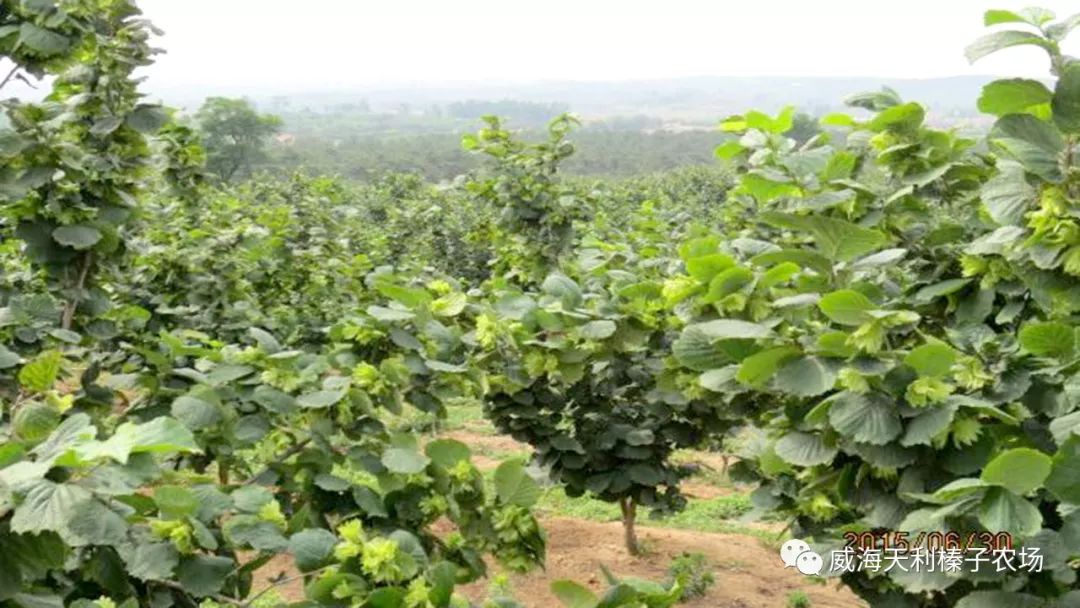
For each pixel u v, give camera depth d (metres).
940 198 3.52
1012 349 2.58
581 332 3.54
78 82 4.33
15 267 6.07
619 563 5.36
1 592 1.74
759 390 2.96
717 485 7.70
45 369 2.42
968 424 2.28
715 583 5.17
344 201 17.09
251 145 44.53
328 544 2.23
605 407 4.65
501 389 4.21
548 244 6.94
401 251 12.76
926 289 3.14
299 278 9.15
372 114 135.62
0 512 1.65
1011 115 2.36
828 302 2.28
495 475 2.87
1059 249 2.34
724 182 19.62
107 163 4.13
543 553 2.89
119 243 4.30
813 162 3.04
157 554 2.07
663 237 6.83
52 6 3.95
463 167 50.75
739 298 2.70
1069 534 2.14
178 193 5.76
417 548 2.20
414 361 3.22
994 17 2.45
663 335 4.24
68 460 1.55
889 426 2.23
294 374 2.99
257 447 4.23
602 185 18.70
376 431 3.02
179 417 2.66
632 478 4.56
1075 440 1.99
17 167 3.83
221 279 6.97
